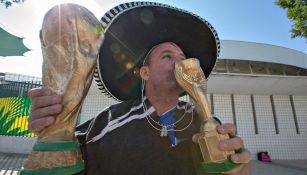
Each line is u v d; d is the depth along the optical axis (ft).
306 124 41.39
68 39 1.82
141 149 3.94
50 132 1.89
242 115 40.29
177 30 4.93
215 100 40.22
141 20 4.64
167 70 4.25
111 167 3.93
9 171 22.59
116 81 5.28
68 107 1.88
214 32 4.98
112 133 4.19
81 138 4.18
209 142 2.23
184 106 4.32
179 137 3.99
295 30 21.25
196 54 5.32
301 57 39.32
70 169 1.86
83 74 1.87
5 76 39.01
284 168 30.25
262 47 36.65
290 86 36.78
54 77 1.88
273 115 41.06
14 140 33.19
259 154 38.22
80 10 1.89
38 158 1.84
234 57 35.29
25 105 33.47
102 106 37.29
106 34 4.66
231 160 2.14
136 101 4.59
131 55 5.06
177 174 3.75
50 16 1.87
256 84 35.68
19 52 15.52
